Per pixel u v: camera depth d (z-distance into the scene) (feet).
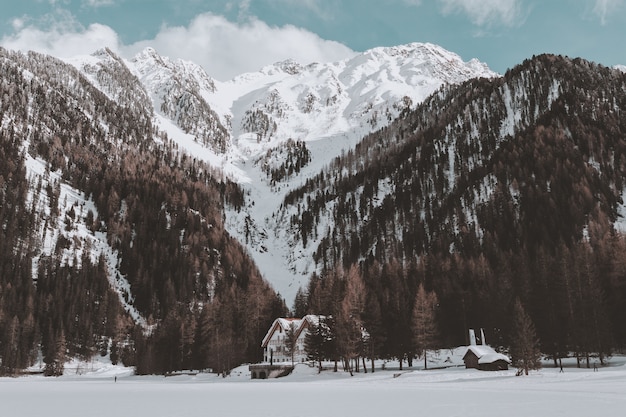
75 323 517.14
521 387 188.65
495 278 400.47
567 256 333.62
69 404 177.17
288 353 424.46
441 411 121.90
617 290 318.86
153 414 137.59
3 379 414.82
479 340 383.45
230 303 476.13
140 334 500.74
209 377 394.93
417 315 329.93
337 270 599.98
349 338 322.34
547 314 302.04
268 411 136.67
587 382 191.42
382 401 154.81
